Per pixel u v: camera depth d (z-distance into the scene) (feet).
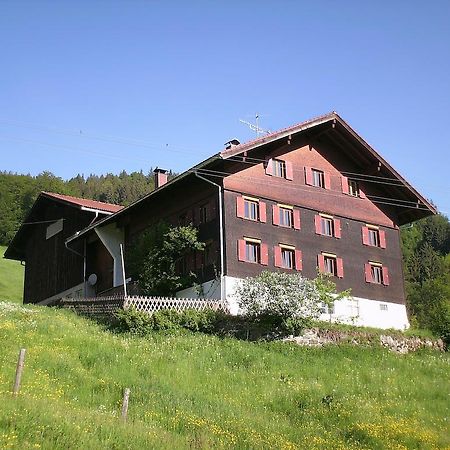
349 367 90.79
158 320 96.58
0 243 312.09
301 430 64.44
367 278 129.80
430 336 114.11
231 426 61.46
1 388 59.06
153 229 118.52
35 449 43.88
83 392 65.41
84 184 461.37
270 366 86.17
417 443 63.57
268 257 115.75
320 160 130.21
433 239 330.13
